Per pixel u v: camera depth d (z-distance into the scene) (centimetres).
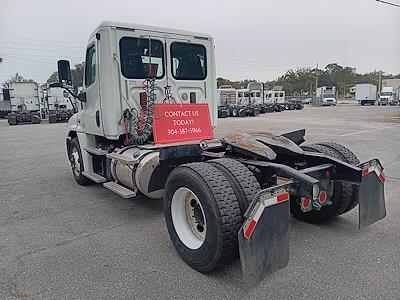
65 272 314
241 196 288
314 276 294
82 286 290
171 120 457
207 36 554
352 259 322
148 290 281
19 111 2805
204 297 269
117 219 452
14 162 912
